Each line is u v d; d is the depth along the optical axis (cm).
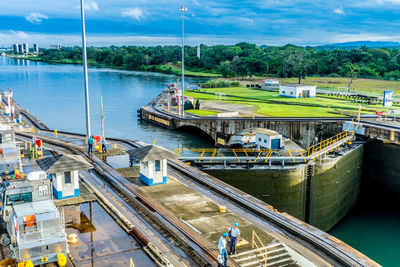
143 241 2559
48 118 10812
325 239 2561
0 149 3934
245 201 3266
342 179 5525
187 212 3070
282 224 2816
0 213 2783
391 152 6216
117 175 4056
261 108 10244
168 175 4097
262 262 2358
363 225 5400
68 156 3425
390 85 17312
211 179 3897
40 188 2645
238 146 7338
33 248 2188
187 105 10725
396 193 6231
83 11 4891
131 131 9381
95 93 16750
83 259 2331
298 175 4888
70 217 2956
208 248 2433
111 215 2995
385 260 4256
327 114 8794
